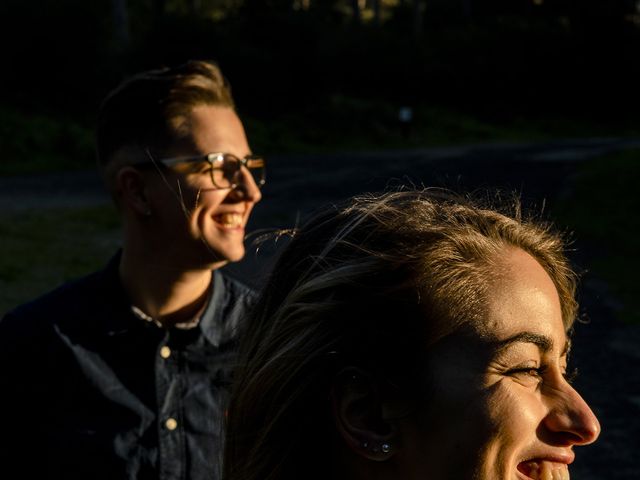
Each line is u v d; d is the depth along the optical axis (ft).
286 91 98.73
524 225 2.45
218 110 5.85
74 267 29.99
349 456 2.27
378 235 2.32
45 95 81.97
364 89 118.83
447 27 159.74
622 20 132.67
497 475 2.09
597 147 96.37
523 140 110.73
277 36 101.65
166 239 5.56
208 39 93.15
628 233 41.63
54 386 5.42
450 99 124.77
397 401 2.16
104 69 84.64
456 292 2.15
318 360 2.27
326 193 51.98
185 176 5.67
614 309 26.81
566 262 2.48
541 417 2.12
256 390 2.39
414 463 2.15
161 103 5.73
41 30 81.10
